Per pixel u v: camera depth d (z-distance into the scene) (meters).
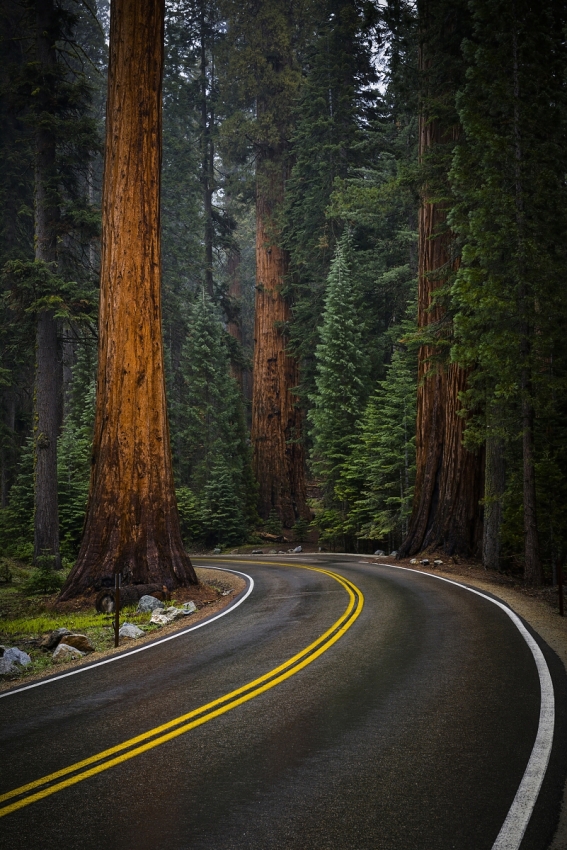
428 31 22.38
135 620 14.87
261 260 49.72
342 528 35.09
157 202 19.44
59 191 27.39
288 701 6.99
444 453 23.69
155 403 18.94
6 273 26.31
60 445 38.06
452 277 21.56
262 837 4.10
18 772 5.33
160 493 18.66
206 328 46.91
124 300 18.66
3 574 24.11
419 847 3.90
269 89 49.94
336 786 4.81
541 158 16.92
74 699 7.58
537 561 17.33
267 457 48.44
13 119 36.84
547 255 16.95
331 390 36.56
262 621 12.46
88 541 17.97
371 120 42.75
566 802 4.39
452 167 18.30
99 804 4.66
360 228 42.66
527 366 17.03
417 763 5.17
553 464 19.33
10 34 36.59
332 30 42.59
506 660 8.38
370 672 8.09
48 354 27.47
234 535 42.59
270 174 49.91
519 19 17.56
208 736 6.00
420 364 25.00
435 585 16.42
